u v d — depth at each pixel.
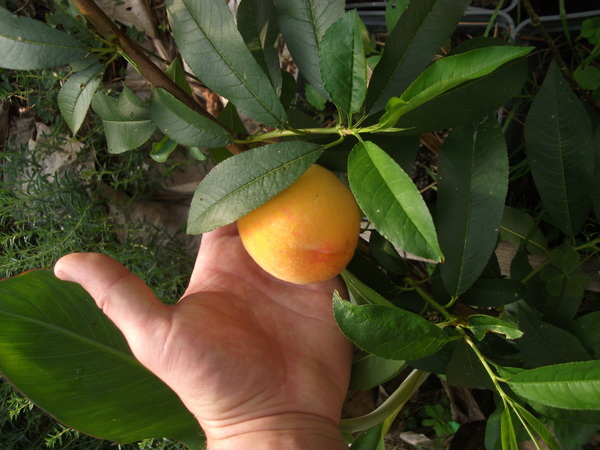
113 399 0.38
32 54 0.23
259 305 0.36
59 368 0.37
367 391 0.57
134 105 0.27
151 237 0.55
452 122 0.28
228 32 0.24
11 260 0.49
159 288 0.51
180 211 0.57
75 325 0.38
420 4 0.26
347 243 0.25
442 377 0.51
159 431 0.40
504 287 0.31
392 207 0.20
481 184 0.28
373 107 0.27
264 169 0.24
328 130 0.24
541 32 0.36
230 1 0.50
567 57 0.42
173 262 0.55
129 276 0.30
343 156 0.31
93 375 0.38
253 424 0.32
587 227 0.39
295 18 0.27
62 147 0.54
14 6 0.38
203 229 0.24
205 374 0.30
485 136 0.28
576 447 0.33
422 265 0.50
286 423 0.32
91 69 0.24
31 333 0.36
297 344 0.35
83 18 0.22
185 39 0.24
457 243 0.29
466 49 0.30
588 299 0.42
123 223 0.55
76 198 0.51
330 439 0.33
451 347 0.34
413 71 0.27
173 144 0.30
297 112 0.36
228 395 0.31
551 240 0.39
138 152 0.52
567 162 0.31
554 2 0.42
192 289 0.37
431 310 0.33
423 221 0.20
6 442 0.52
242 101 0.25
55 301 0.38
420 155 0.48
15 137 0.56
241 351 0.31
